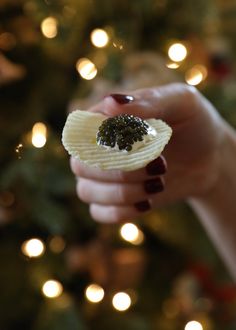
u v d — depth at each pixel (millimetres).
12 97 942
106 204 483
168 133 347
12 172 812
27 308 918
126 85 792
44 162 832
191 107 450
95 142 351
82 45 886
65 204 951
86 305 962
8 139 886
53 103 938
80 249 945
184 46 919
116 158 339
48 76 937
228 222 567
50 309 875
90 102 778
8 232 955
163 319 1008
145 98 419
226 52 1017
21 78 897
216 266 1057
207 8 910
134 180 446
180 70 970
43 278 908
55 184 837
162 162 419
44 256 938
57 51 896
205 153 503
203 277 1047
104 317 950
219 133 509
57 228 833
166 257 1085
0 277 914
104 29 817
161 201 526
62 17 794
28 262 927
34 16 806
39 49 904
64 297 898
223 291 1051
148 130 347
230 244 585
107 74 808
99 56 854
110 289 976
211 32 1015
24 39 882
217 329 1055
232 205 551
